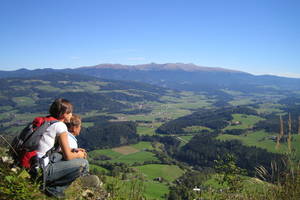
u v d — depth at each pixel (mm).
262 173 5449
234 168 5848
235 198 5484
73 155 4305
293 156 5141
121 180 5891
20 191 3625
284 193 5051
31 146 4094
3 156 4574
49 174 4133
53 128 4164
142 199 5426
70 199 4785
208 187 6023
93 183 5852
